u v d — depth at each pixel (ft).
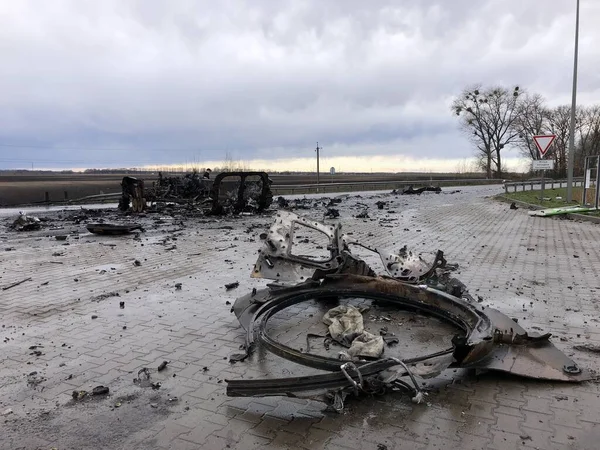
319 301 20.76
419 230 44.88
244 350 15.52
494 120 214.69
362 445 10.08
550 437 10.25
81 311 20.10
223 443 10.23
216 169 175.83
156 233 45.78
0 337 17.01
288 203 78.89
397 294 18.26
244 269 28.43
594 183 61.26
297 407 11.78
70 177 272.10
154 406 11.88
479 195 105.40
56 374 13.83
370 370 12.02
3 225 53.26
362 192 126.21
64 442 10.34
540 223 49.11
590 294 21.35
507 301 20.42
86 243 39.55
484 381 12.93
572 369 13.05
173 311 19.98
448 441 10.17
